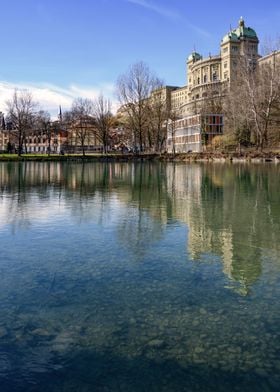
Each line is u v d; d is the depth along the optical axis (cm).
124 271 770
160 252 900
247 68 6819
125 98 8475
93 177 3403
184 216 1352
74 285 696
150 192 2119
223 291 666
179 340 502
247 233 1084
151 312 585
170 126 10181
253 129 6844
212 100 10500
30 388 412
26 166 5678
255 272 762
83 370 441
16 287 689
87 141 12056
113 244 973
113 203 1691
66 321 557
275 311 586
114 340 504
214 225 1194
